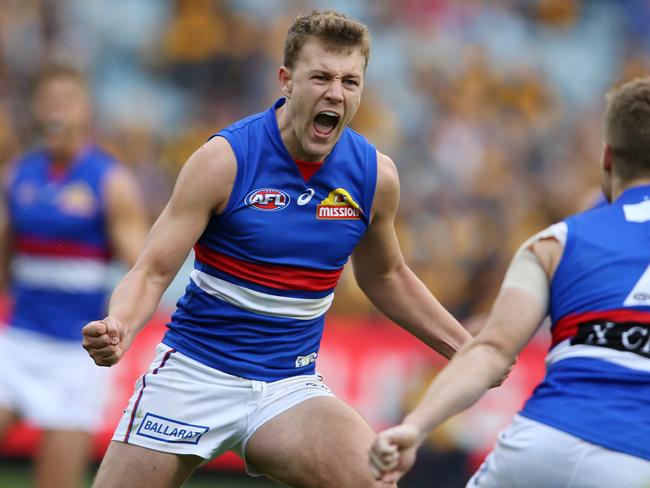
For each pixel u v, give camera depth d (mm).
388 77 43250
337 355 28078
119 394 27109
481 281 33938
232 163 12617
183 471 13086
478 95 43344
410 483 27391
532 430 10633
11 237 20578
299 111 12406
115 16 43906
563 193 38188
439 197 36844
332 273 13398
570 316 10750
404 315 14266
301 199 12914
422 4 45969
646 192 11172
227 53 42656
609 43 47906
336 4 45312
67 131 20484
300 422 12812
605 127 11523
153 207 37031
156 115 40906
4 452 27578
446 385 10242
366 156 13258
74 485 19938
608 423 10328
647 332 10500
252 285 13016
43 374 19953
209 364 13086
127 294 12211
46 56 41000
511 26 46719
